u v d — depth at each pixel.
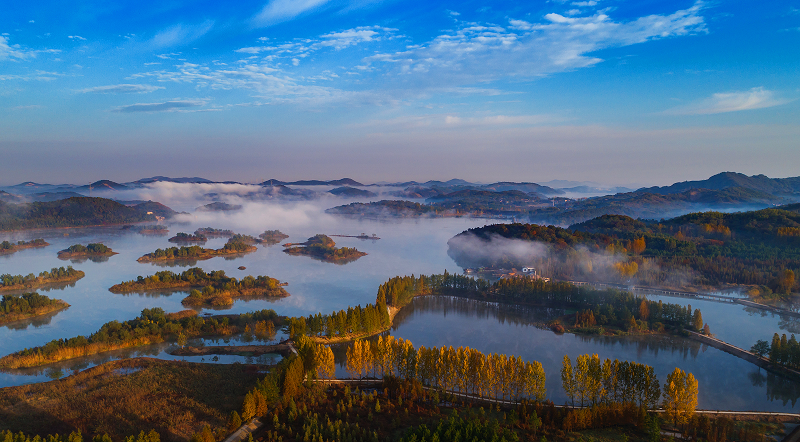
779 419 150.38
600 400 155.38
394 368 184.25
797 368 187.38
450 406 156.12
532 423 134.88
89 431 137.38
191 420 143.38
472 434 124.00
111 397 159.00
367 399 156.75
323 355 175.88
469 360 163.12
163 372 181.12
